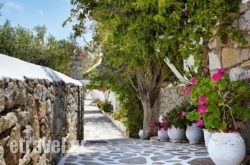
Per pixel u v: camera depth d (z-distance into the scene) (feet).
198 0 19.12
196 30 20.17
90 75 52.24
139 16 22.45
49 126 18.66
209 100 16.93
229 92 17.21
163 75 42.70
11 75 11.38
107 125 66.74
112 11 24.07
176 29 21.16
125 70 45.21
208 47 20.90
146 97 44.27
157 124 39.06
